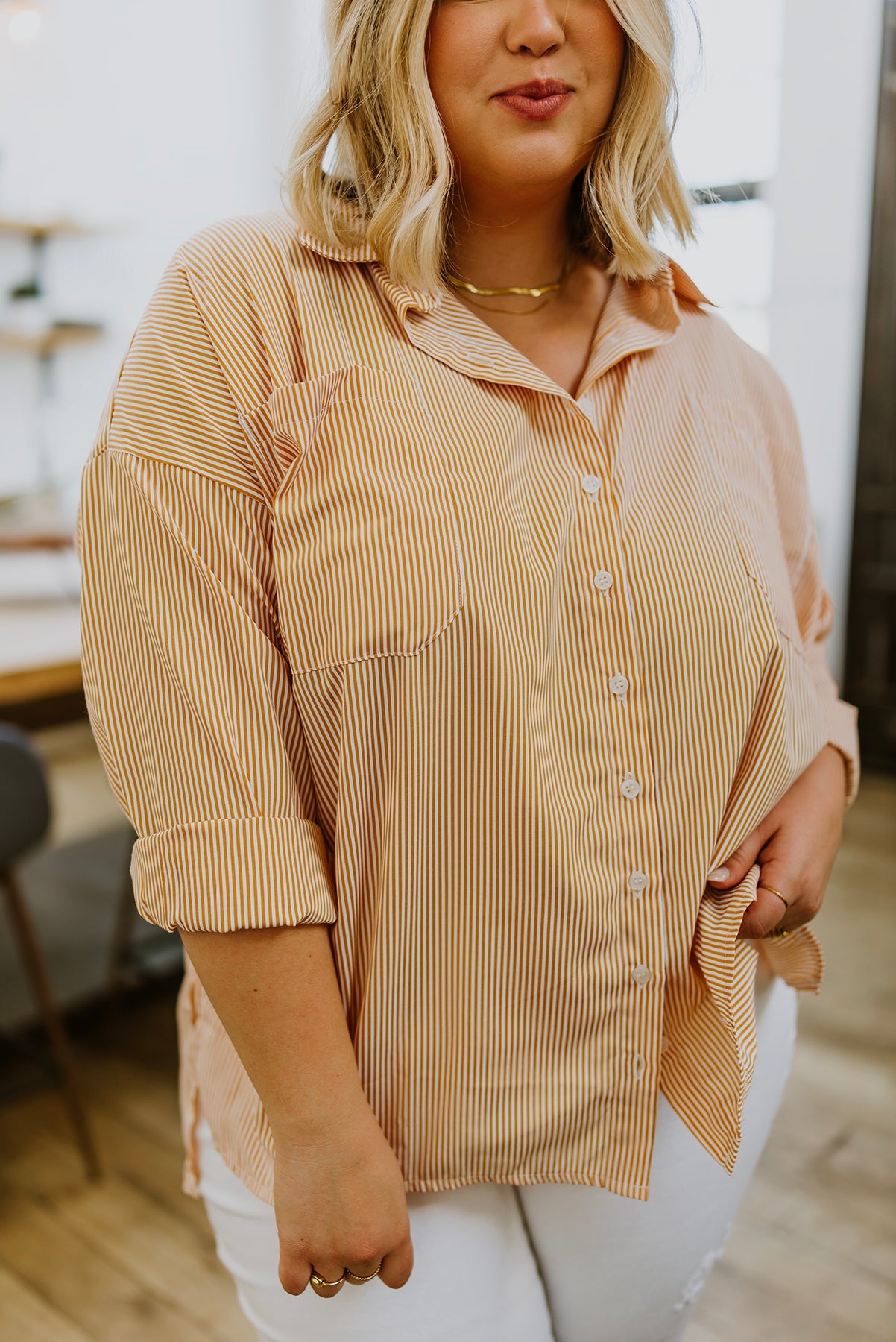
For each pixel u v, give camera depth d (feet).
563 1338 3.45
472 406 2.78
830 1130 7.32
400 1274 2.76
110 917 10.42
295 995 2.63
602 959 2.94
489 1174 3.02
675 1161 3.23
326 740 2.74
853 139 12.85
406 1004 2.88
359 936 2.85
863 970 9.31
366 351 2.74
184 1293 6.13
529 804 2.72
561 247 3.24
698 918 3.06
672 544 2.91
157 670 2.61
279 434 2.66
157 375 2.65
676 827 2.97
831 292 13.41
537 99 2.79
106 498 2.64
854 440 13.70
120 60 15.92
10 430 16.01
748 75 13.41
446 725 2.66
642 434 3.04
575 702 2.85
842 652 14.21
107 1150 7.32
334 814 2.83
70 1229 6.61
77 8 15.31
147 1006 9.16
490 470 2.72
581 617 2.84
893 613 13.69
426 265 2.79
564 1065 3.00
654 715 2.90
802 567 3.84
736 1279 6.15
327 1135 2.63
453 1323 3.04
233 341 2.68
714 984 3.03
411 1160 2.98
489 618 2.62
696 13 3.21
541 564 2.77
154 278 17.03
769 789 3.08
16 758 6.64
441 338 2.81
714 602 2.92
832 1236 6.44
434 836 2.75
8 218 15.24
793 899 3.17
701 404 3.24
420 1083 2.94
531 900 2.82
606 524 2.85
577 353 3.18
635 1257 3.28
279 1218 2.69
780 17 13.11
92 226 15.94
